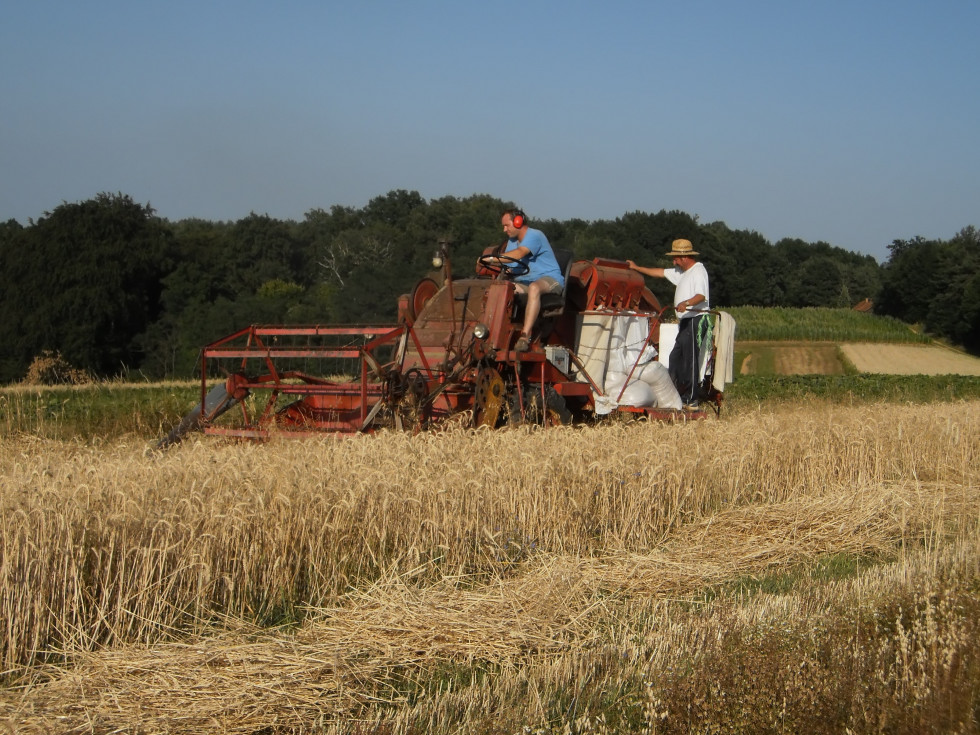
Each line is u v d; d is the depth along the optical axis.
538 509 7.60
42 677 5.17
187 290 50.44
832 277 111.25
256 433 9.69
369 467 7.12
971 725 4.27
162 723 4.51
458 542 7.04
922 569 6.89
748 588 6.80
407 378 9.64
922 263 90.00
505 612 5.98
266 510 6.34
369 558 6.75
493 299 10.65
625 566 7.22
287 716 4.63
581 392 11.96
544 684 4.93
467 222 71.56
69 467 6.65
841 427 11.15
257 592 6.24
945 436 12.23
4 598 5.26
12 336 46.19
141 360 48.47
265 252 63.22
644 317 12.86
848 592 6.41
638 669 5.05
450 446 8.04
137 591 5.73
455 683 5.10
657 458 8.59
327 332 10.22
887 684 4.62
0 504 5.55
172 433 10.27
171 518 5.96
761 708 4.44
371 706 4.80
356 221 92.69
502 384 10.65
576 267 12.45
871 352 64.56
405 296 11.60
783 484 10.30
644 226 77.19
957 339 78.56
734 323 14.02
